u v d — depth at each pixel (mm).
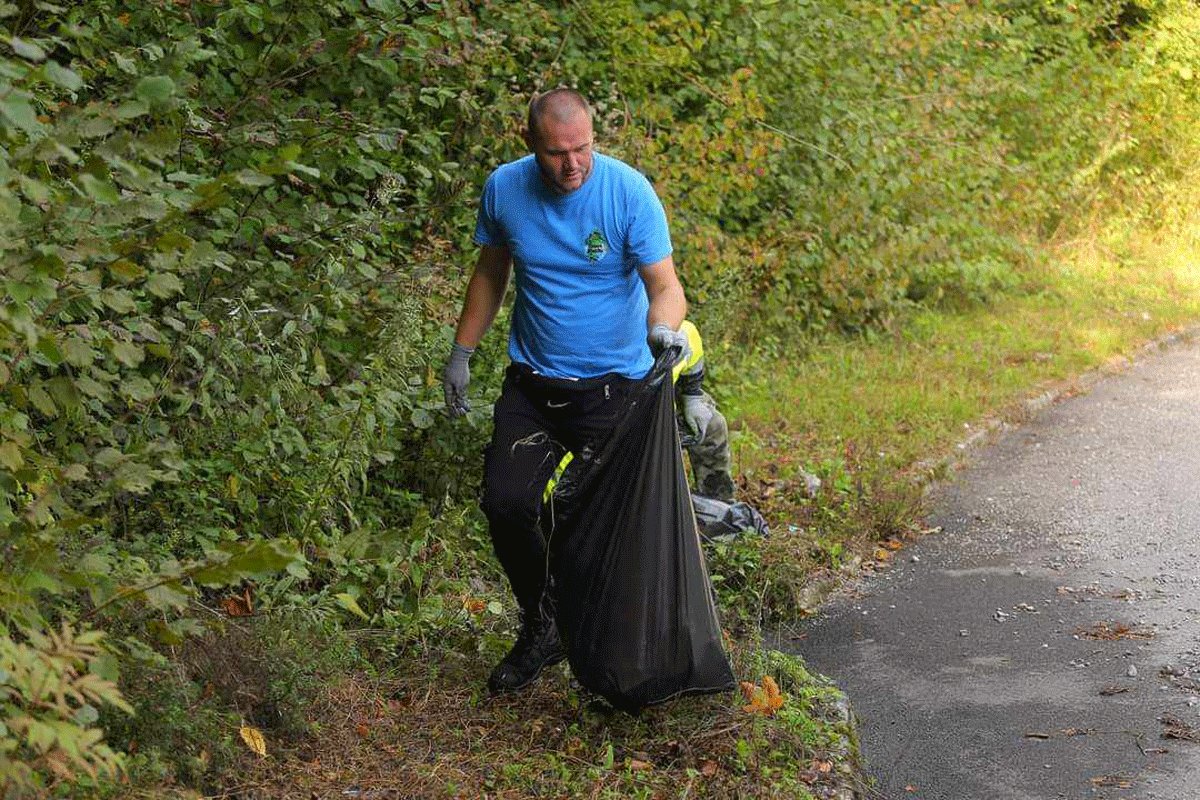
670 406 4613
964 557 7418
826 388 10578
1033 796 4688
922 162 11805
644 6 10148
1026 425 10266
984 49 14547
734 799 4371
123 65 4605
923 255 12383
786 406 9992
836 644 6238
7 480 3764
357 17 7051
